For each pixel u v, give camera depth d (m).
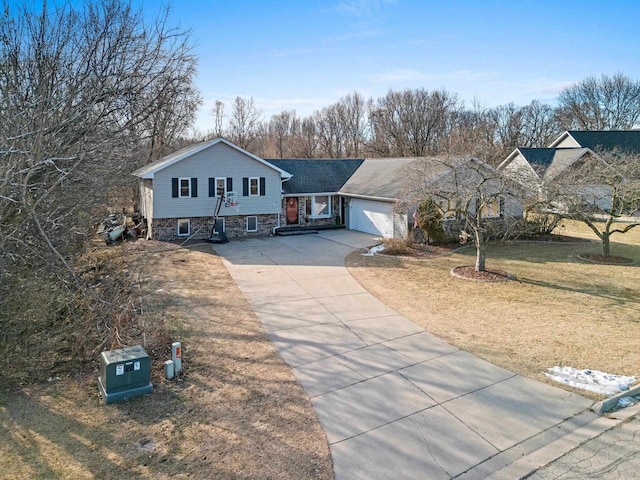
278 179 25.59
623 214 20.78
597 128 54.81
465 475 5.21
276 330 10.16
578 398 7.02
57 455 5.43
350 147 57.53
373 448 5.71
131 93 9.43
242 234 25.12
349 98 56.88
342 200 28.08
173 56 10.69
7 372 7.62
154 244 21.58
